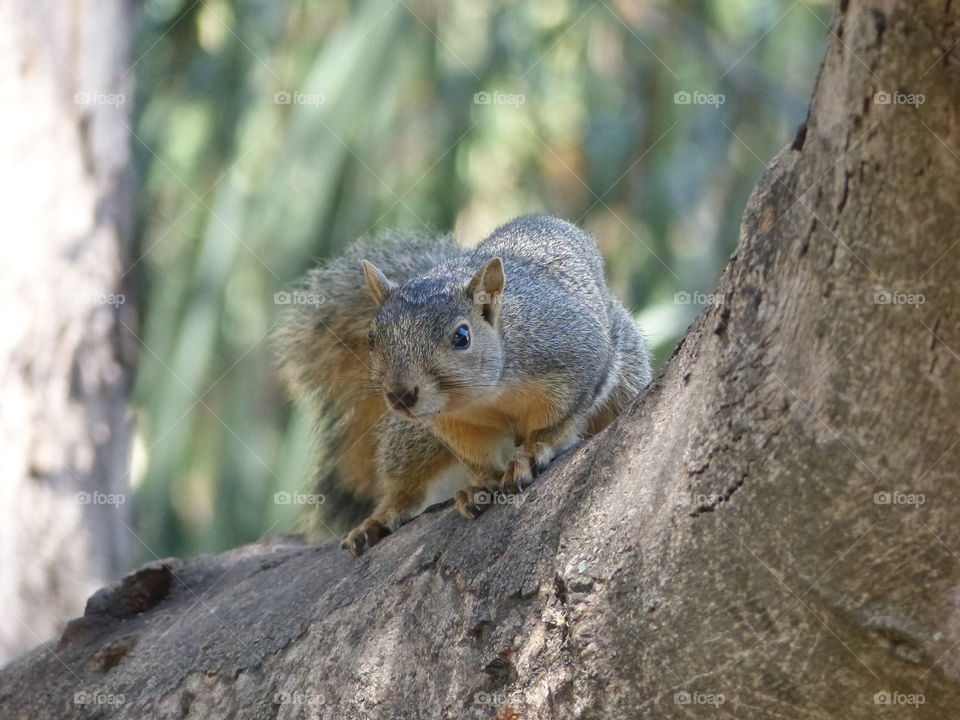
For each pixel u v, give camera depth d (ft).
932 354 18.47
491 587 24.38
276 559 37.01
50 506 53.42
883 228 18.54
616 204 88.53
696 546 20.74
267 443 90.89
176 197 86.48
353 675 26.63
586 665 22.15
